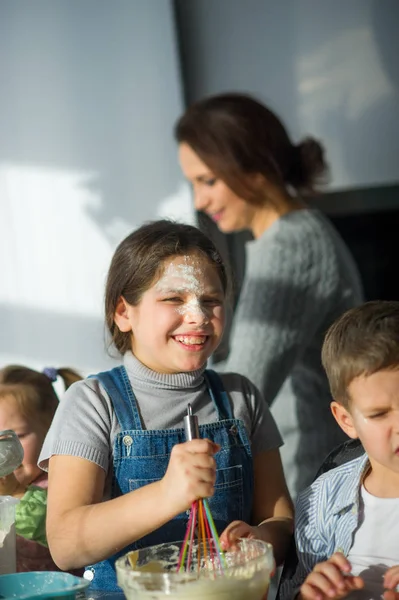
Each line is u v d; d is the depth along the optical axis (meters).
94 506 1.45
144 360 1.66
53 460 1.57
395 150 3.19
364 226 3.31
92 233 3.29
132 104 3.24
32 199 3.34
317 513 1.53
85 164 3.29
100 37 3.26
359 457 1.56
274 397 2.15
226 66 3.27
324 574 1.30
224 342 3.00
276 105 3.25
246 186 2.26
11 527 1.51
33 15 3.32
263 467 1.72
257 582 1.20
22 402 1.92
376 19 3.18
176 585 1.16
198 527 1.37
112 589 1.56
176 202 3.20
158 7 3.21
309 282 2.19
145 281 1.61
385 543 1.43
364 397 1.37
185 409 1.64
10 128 3.35
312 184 2.38
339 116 3.22
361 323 1.42
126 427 1.60
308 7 3.22
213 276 1.63
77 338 3.29
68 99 3.30
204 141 2.25
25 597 1.20
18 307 3.35
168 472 1.34
